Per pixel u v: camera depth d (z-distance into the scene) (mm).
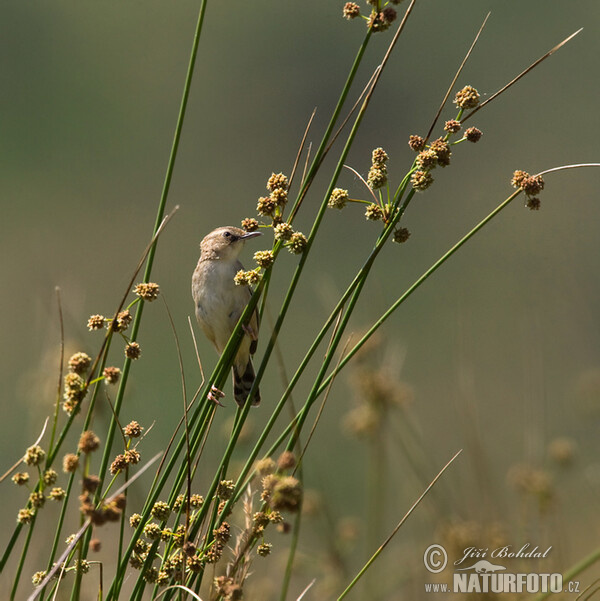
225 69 29891
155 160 27938
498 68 28109
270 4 30516
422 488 8328
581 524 8828
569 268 22016
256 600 6988
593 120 26875
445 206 24625
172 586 5230
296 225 24359
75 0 30812
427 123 27875
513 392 16188
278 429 12203
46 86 29359
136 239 23391
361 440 8391
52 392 8516
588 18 28250
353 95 28922
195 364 18109
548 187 25391
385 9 5332
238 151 28516
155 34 30703
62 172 26578
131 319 4980
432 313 20469
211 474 7445
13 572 8164
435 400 15633
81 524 4855
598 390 10328
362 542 9289
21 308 19531
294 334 20000
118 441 7531
